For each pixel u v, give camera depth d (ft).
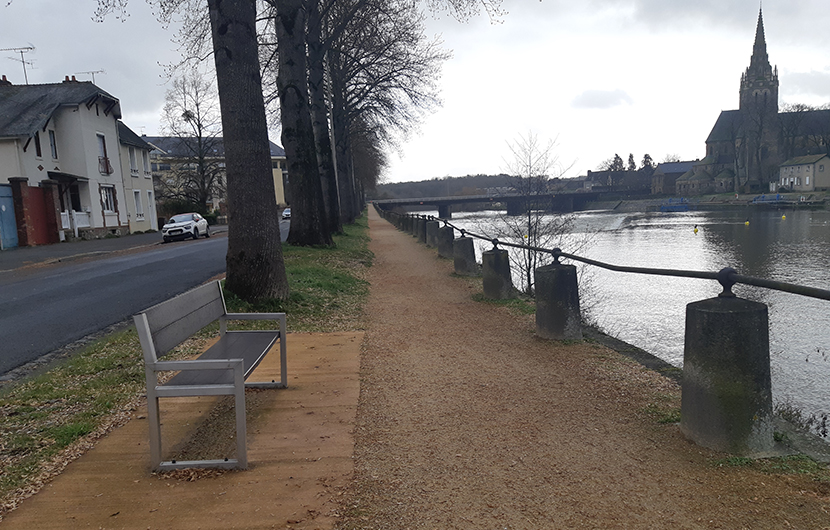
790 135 386.52
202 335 22.24
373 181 282.56
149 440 11.45
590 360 19.02
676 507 9.29
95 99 110.11
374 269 49.44
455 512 9.34
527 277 50.49
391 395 15.61
